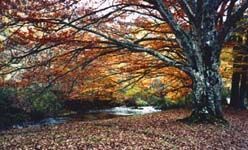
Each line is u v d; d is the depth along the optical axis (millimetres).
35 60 19797
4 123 24406
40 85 24391
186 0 18844
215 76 18094
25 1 16828
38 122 25719
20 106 26266
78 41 17594
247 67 28500
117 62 21953
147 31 22031
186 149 12797
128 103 37281
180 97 30750
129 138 14109
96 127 18156
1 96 25703
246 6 18094
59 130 17734
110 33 20797
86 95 24656
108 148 12156
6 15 16328
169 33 21312
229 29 18281
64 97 25422
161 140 14000
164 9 18078
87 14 17500
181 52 20922
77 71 20484
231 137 15516
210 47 18000
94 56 19156
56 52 19125
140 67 21672
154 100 36906
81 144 12812
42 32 17391
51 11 17469
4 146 13008
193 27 18359
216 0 18125
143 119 22344
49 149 12086
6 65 17297
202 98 18094
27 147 12594
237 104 30406
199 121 17953
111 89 24016
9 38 17188
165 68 24438
